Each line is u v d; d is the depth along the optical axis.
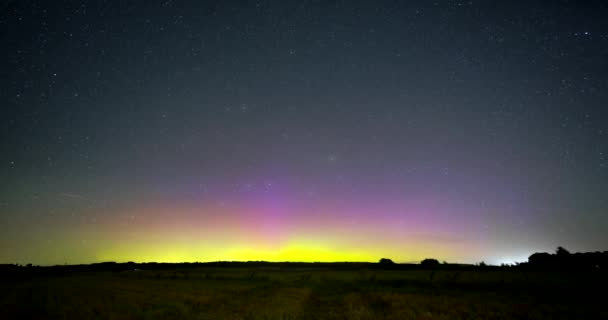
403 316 23.36
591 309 25.72
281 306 28.84
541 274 62.38
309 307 28.89
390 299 33.44
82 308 27.69
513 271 72.62
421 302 30.78
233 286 53.84
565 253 83.88
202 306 29.11
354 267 118.50
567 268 74.06
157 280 69.75
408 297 35.22
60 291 43.66
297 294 40.66
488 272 72.31
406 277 67.88
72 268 120.31
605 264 73.62
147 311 26.28
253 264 150.00
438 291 42.47
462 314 24.19
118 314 24.88
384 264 127.69
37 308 28.06
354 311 25.27
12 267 101.12
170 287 50.66
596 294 35.50
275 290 46.47
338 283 60.03
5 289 48.25
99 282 63.09
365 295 38.88
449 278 59.91
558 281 49.09
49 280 70.50
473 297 34.69
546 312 24.48
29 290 45.66
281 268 123.75
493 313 24.19
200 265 146.88
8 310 27.33
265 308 27.56
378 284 55.47
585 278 52.31
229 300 33.59
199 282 63.34
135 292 42.03
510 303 29.48
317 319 22.56
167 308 27.83
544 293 37.31
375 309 27.11
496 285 47.25
